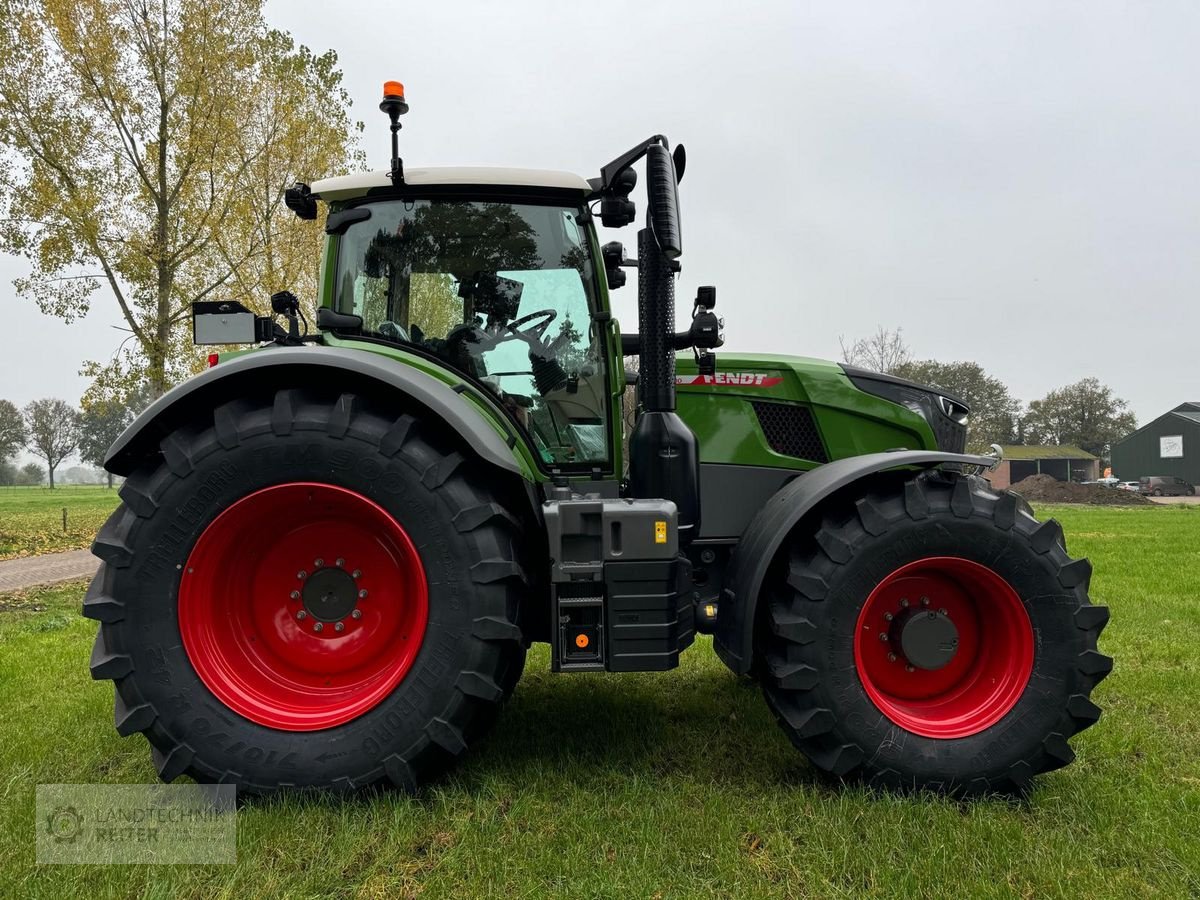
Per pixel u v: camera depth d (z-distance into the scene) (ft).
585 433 9.73
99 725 10.19
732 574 9.02
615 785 8.19
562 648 8.13
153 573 7.70
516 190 9.55
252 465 7.76
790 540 8.77
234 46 40.86
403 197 9.62
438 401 7.87
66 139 37.91
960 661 8.76
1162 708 10.89
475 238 9.70
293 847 6.83
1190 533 44.62
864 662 8.64
